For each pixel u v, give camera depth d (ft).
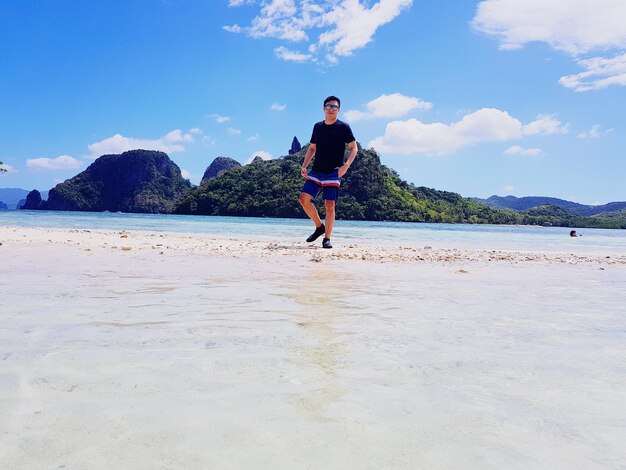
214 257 20.36
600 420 4.40
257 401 4.67
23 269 14.78
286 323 8.25
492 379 5.53
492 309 10.14
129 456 3.53
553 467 3.51
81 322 7.95
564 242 52.24
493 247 38.40
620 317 9.51
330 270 16.98
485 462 3.57
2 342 6.61
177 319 8.36
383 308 9.93
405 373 5.68
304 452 3.66
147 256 20.04
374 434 4.01
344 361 6.11
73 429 3.96
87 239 28.66
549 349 6.91
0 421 4.08
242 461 3.49
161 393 4.83
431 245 37.42
